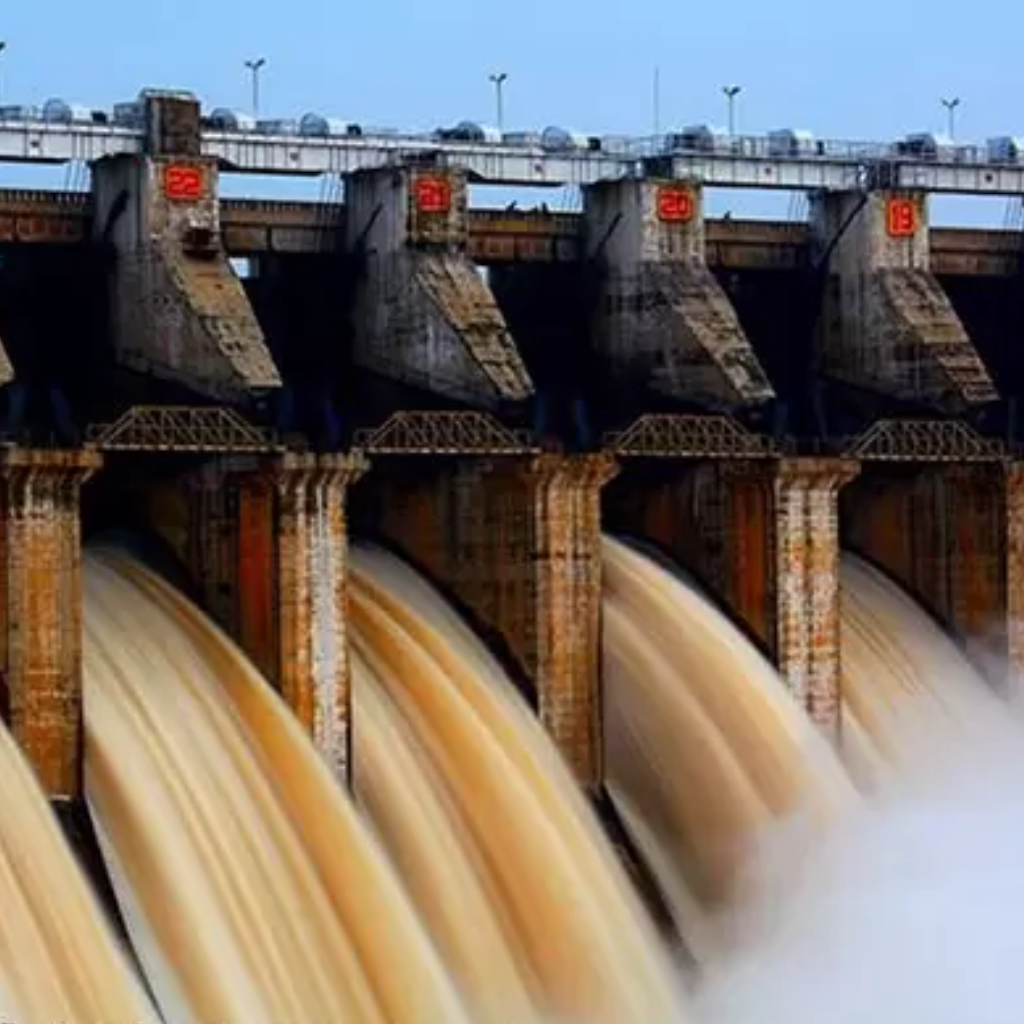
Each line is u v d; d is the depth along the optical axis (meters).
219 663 65.31
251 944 59.84
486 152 76.81
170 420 63.88
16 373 70.88
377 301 73.50
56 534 60.28
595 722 71.56
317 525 65.50
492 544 71.69
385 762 67.12
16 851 56.88
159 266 68.00
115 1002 56.47
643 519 78.81
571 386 78.62
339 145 74.38
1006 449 80.75
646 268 76.31
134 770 61.25
